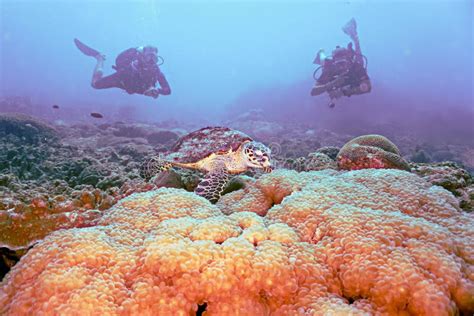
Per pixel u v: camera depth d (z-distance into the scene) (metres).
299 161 6.44
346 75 13.92
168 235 2.08
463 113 35.34
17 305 1.68
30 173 6.86
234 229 2.34
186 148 4.92
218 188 4.09
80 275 1.78
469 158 18.83
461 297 1.72
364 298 1.85
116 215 2.65
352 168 5.13
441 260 1.83
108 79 14.03
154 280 1.82
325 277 1.98
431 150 20.28
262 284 1.87
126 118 34.75
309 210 2.60
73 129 16.58
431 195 2.91
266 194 3.76
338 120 33.94
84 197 3.49
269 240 2.18
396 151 5.67
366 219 2.26
